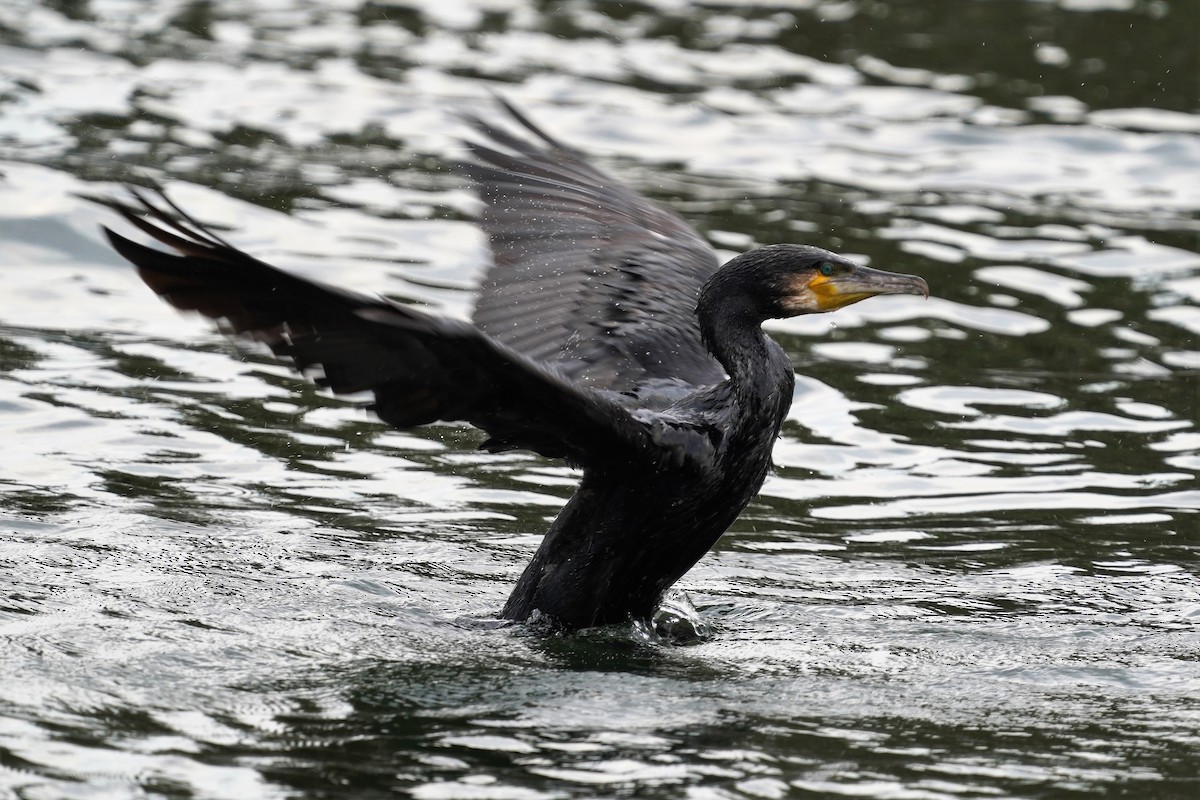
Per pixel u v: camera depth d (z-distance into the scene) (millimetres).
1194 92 22172
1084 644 9695
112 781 7387
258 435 12898
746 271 9977
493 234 11492
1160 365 14812
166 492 11711
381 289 15500
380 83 21922
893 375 14617
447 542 11227
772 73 22984
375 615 9820
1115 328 15602
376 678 8812
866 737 8211
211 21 24359
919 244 17438
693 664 9320
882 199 18719
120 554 10508
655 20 25266
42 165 18031
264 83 21719
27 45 22453
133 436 12648
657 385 10398
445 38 24000
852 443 13211
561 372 8930
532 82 22172
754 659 9414
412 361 8312
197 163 18703
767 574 10906
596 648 9539
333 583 10312
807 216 18062
